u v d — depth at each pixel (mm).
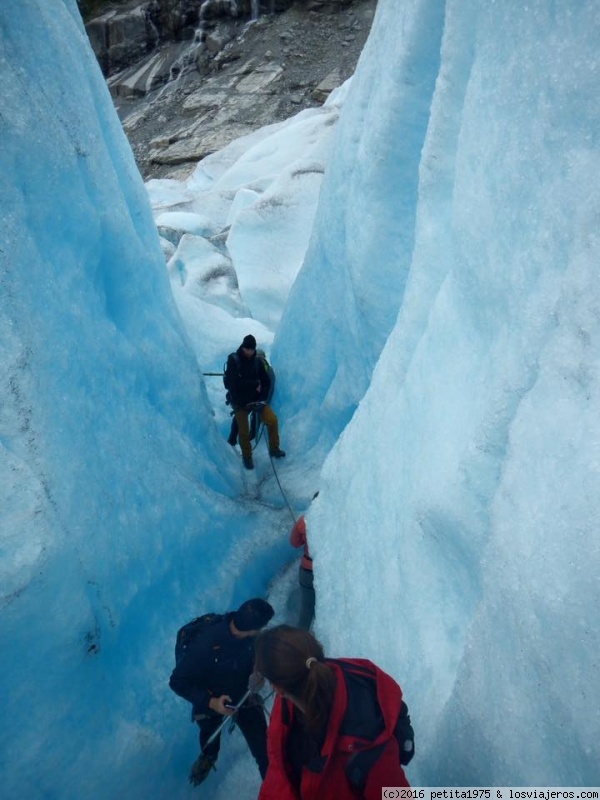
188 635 2389
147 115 20391
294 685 1431
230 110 18969
